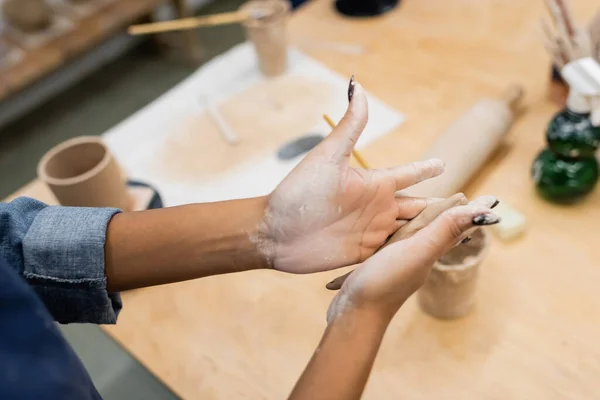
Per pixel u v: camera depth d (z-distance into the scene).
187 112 1.08
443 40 1.12
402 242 0.48
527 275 0.71
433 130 0.93
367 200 0.54
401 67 1.08
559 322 0.65
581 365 0.61
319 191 0.52
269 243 0.55
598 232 0.74
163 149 1.00
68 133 2.06
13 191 1.88
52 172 0.82
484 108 0.83
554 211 0.77
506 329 0.66
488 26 1.13
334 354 0.46
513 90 0.92
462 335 0.66
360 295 0.47
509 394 0.60
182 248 0.54
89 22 1.86
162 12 2.41
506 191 0.81
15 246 0.53
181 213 0.55
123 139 1.04
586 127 0.71
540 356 0.63
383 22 1.21
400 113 0.98
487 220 0.47
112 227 0.54
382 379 0.63
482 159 0.80
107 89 2.22
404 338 0.67
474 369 0.63
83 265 0.52
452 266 0.60
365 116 0.52
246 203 0.55
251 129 1.00
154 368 0.68
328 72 1.10
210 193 0.90
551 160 0.76
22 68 1.68
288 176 0.53
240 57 1.19
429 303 0.66
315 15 1.27
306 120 1.00
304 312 0.72
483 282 0.71
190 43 2.25
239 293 0.75
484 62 1.05
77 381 0.42
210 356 0.69
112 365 1.01
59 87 2.27
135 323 0.74
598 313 0.66
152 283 0.55
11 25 1.84
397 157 0.90
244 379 0.66
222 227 0.54
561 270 0.70
